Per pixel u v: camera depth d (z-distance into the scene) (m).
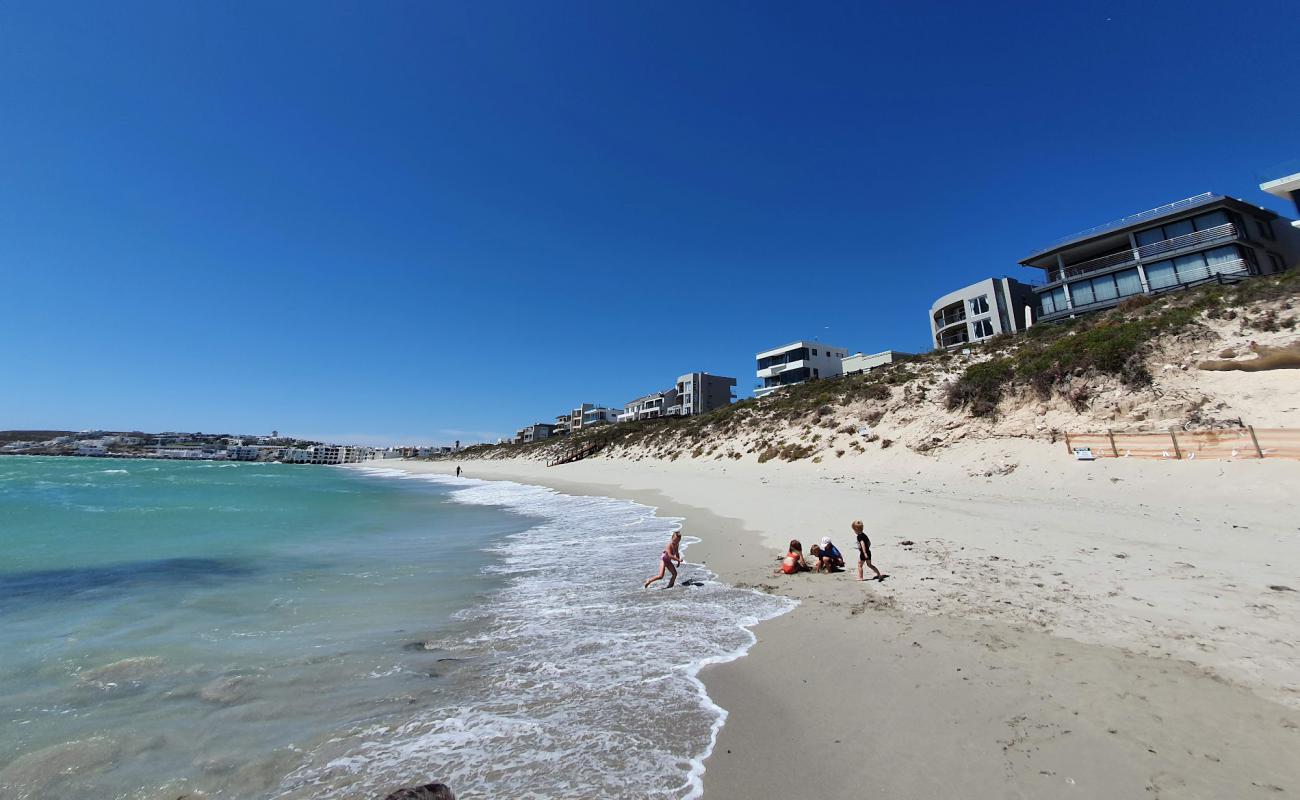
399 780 4.10
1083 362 20.05
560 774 4.13
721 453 35.81
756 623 7.43
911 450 23.16
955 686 5.20
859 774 3.99
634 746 4.50
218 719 5.08
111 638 7.21
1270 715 4.33
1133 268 36.09
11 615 8.21
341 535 16.53
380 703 5.39
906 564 9.81
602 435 63.88
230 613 8.34
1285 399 14.82
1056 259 41.31
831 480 22.70
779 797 3.78
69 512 21.03
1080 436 17.83
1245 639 5.72
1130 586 7.67
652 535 15.29
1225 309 18.97
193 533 16.42
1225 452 14.27
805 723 4.75
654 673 5.96
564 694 5.51
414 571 11.31
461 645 6.96
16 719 5.07
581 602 8.86
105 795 3.95
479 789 3.97
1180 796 3.48
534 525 18.78
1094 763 3.89
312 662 6.43
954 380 26.31
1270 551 8.91
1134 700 4.70
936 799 3.66
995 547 10.45
